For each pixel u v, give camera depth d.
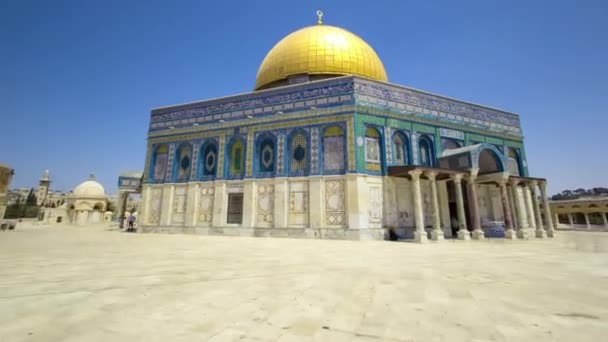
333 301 4.15
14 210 61.62
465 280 5.55
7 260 7.88
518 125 23.58
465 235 16.38
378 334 3.00
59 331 3.05
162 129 23.16
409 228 17.44
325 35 22.91
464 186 20.41
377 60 24.12
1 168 21.75
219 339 2.85
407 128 19.02
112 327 3.17
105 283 5.23
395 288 4.91
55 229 27.61
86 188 47.16
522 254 9.70
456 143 20.67
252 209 18.94
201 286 5.02
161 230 21.34
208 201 20.52
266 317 3.50
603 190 65.75
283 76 22.42
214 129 21.28
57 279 5.55
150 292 4.62
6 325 3.22
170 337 2.90
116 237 16.89
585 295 4.50
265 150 19.78
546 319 3.46
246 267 6.94
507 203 18.06
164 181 22.22
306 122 18.72
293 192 18.34
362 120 17.78
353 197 16.72
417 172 16.20
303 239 16.41
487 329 3.15
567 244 13.55
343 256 9.04
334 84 18.52
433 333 3.04
